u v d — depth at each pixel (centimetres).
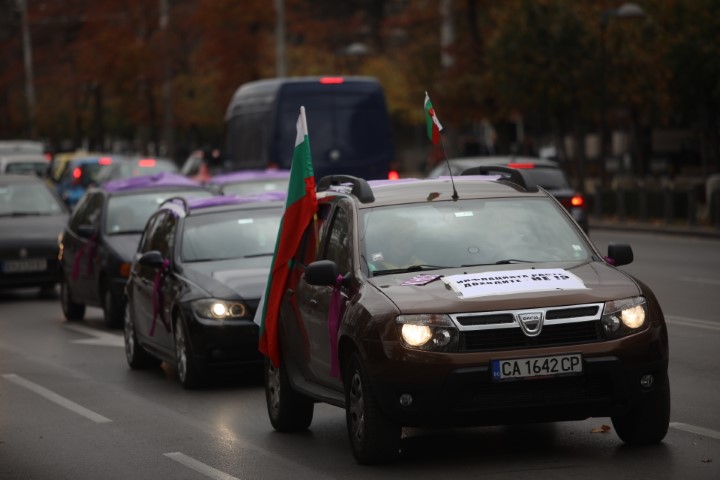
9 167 7262
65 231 3353
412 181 1658
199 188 3256
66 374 2369
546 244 1534
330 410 1867
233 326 2058
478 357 1340
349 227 1545
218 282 2122
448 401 1342
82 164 6006
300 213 1662
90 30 9719
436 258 1502
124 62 9419
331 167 4600
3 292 4147
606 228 5634
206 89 10556
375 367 1370
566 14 6556
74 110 11606
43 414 1941
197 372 2086
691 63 6178
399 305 1376
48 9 11856
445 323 1352
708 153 7138
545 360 1344
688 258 4059
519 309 1358
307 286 1611
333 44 12700
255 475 1441
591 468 1381
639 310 1388
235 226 2338
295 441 1639
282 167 4628
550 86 6631
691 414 1681
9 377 2350
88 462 1565
